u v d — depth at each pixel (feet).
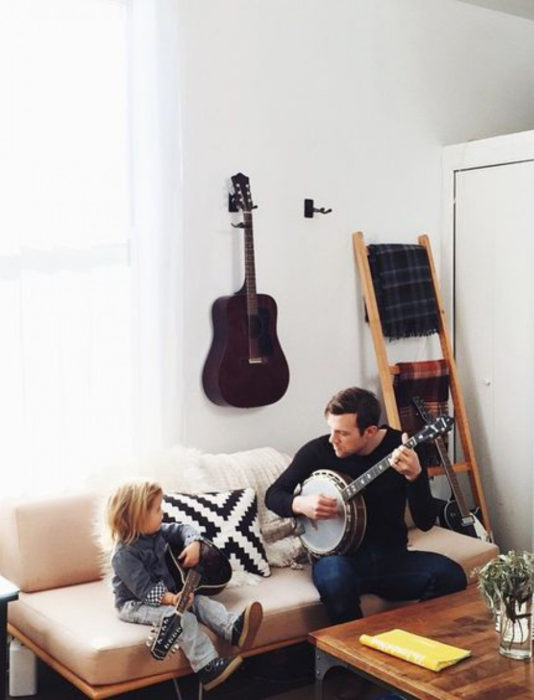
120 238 11.75
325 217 13.84
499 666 7.86
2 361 10.87
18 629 10.03
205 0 12.41
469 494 14.83
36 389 11.08
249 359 12.52
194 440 12.58
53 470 11.25
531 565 7.98
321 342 13.89
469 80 15.58
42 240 11.08
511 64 16.21
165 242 11.93
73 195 11.33
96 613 9.55
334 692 10.51
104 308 11.65
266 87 13.08
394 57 14.55
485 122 15.88
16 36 10.77
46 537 10.30
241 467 11.75
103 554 10.45
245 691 10.55
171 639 8.87
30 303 11.00
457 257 15.14
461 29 15.42
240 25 12.76
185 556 9.46
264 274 13.20
